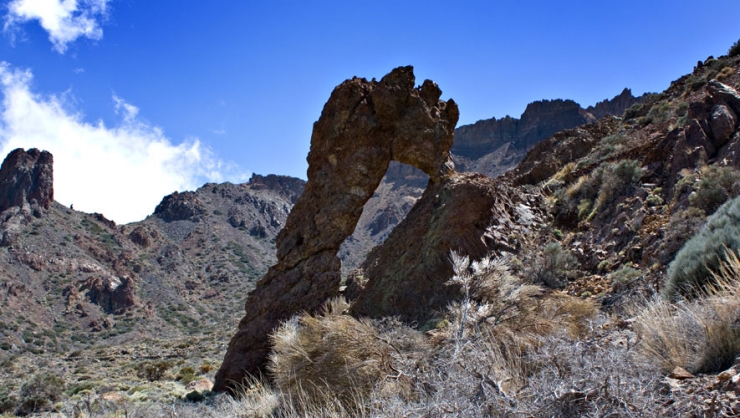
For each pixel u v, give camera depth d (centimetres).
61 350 9975
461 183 1202
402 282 1095
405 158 1270
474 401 373
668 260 951
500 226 1176
